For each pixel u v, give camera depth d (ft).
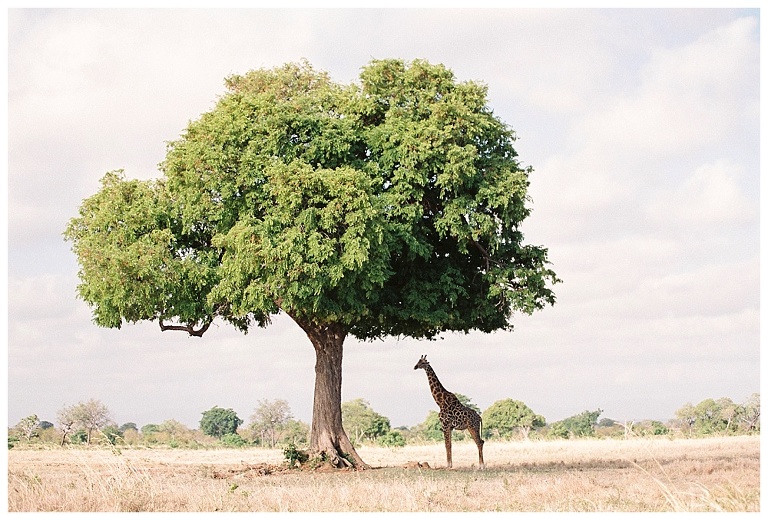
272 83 78.48
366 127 74.64
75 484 54.85
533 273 74.90
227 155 68.64
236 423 213.46
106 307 70.38
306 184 65.00
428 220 77.00
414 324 80.28
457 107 71.67
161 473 74.08
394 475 68.80
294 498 52.29
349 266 64.54
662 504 47.34
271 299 66.39
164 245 70.69
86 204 75.00
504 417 209.97
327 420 78.02
